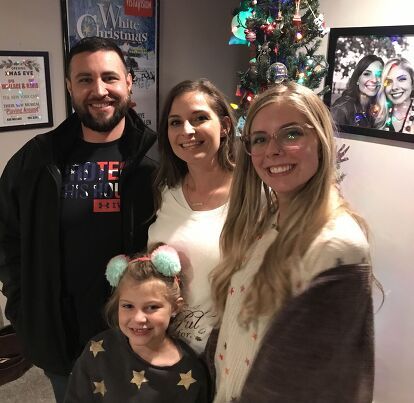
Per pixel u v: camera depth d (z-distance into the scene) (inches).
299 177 36.5
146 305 51.1
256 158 38.4
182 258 53.7
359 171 90.8
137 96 104.8
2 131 85.5
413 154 81.4
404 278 87.0
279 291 35.8
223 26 118.5
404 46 78.2
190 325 54.7
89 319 61.5
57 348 62.2
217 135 54.3
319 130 36.2
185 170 58.9
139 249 61.3
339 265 32.3
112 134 62.1
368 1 82.3
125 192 60.1
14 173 61.9
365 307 32.2
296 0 74.5
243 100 80.7
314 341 31.5
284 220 38.2
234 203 46.3
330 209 35.8
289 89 37.5
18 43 83.7
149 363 51.4
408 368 89.7
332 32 88.3
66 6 88.2
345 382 32.0
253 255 42.4
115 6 95.5
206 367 53.5
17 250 65.5
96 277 60.4
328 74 91.0
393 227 87.2
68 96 93.5
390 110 82.4
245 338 40.5
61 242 59.7
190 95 53.7
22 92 86.4
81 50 58.2
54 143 60.6
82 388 55.1
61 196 59.6
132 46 100.7
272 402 32.6
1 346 85.0
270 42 76.7
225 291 46.1
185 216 55.2
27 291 61.6
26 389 88.8
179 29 109.3
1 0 79.7
